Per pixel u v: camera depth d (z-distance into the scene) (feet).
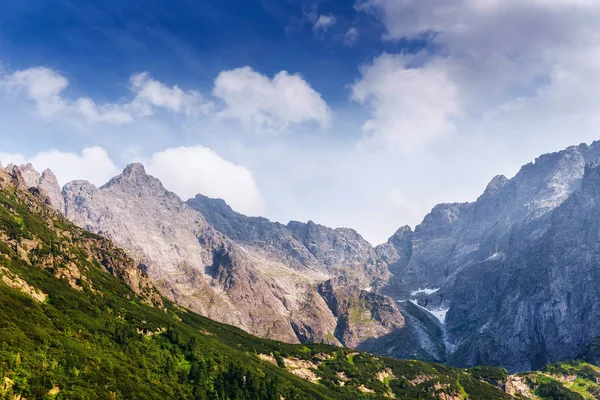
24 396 565.12
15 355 604.90
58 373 631.97
